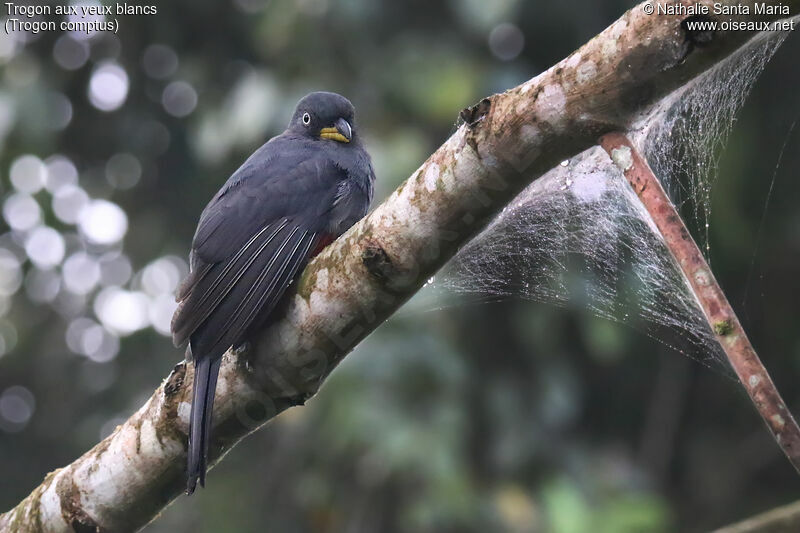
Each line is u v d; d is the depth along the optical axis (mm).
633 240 7277
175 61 13664
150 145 14227
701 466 13516
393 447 10648
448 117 11359
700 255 4812
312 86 11523
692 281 4789
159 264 14664
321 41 11648
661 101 5254
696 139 6832
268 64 12539
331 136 8578
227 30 13320
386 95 11539
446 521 10742
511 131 5203
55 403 15492
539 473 11703
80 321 15219
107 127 14016
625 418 13633
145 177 14430
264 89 11570
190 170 14391
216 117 11977
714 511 13328
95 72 13617
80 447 14703
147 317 14797
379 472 11117
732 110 6605
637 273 8203
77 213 14531
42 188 14023
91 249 14789
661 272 7352
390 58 11578
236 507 13125
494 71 11609
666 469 13398
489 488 11375
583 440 12703
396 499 11672
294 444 12742
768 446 13391
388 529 11680
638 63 4906
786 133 12625
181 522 13180
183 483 6223
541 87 5148
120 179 14430
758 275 12891
